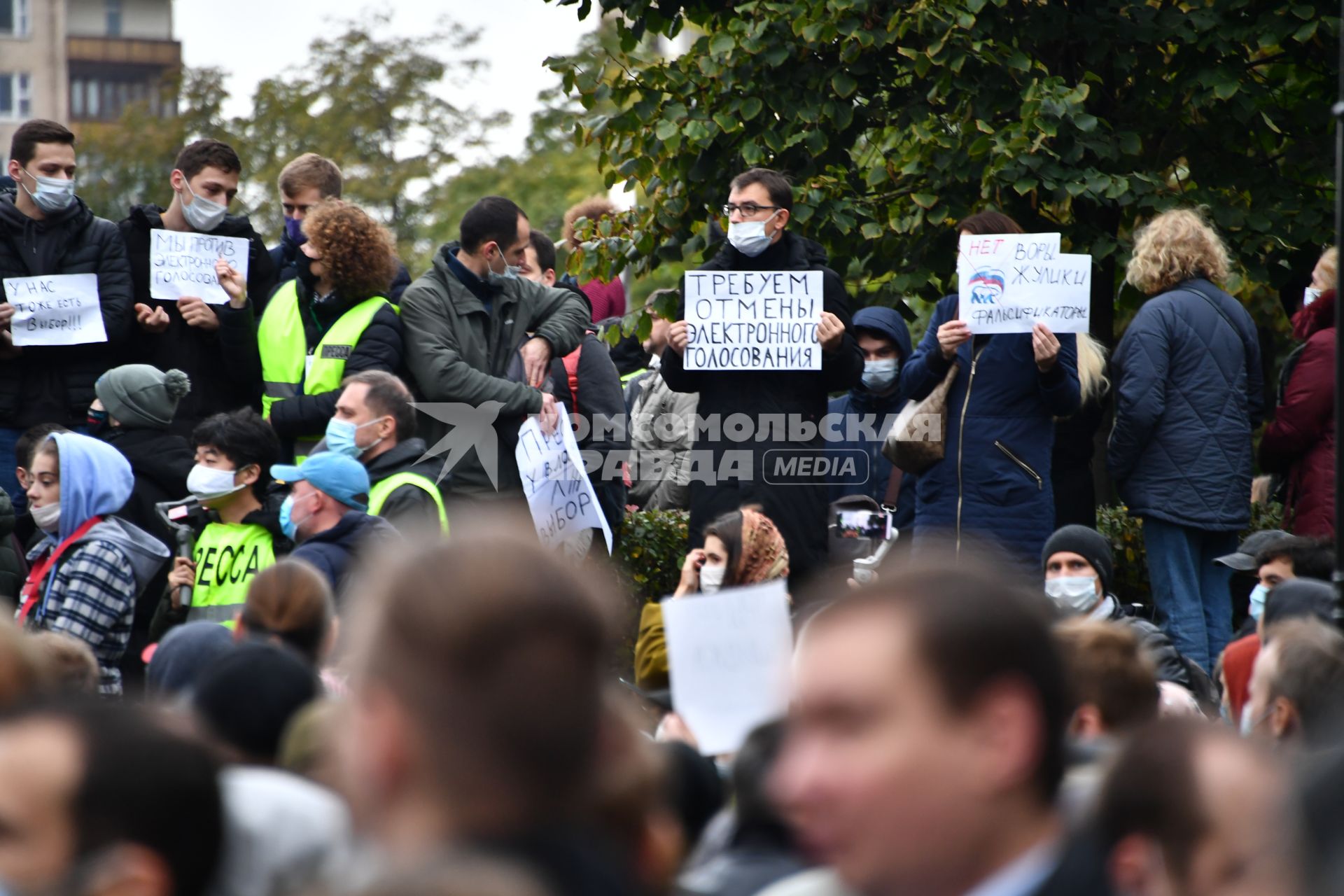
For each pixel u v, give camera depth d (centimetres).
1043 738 525
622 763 589
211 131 8356
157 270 2133
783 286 2123
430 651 493
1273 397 3412
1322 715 1002
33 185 2120
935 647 517
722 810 955
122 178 8538
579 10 3042
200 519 1838
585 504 2125
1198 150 2861
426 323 2131
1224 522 2117
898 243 2859
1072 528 1738
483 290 2173
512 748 495
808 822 541
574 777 507
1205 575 2167
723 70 2819
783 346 2127
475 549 513
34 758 626
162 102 8906
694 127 2767
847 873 531
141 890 622
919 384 2131
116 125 8738
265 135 8031
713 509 2142
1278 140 2897
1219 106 2817
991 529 2075
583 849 509
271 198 7819
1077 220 2806
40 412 2150
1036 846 535
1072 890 532
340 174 2317
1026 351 2077
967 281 2034
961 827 521
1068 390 2050
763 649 1179
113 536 1700
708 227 2930
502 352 2181
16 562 1970
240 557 1764
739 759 832
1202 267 2167
